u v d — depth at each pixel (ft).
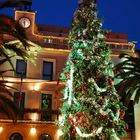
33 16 101.50
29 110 90.74
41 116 91.81
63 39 101.96
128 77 71.31
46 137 90.53
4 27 58.75
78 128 60.95
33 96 94.89
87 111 61.11
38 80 96.32
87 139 62.03
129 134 99.60
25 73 97.04
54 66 99.30
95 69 64.23
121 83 71.15
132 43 107.04
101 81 63.98
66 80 66.90
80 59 64.59
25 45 62.28
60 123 66.74
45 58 99.40
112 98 63.31
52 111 91.50
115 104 63.16
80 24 67.97
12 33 59.57
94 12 69.10
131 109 102.01
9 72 95.04
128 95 71.82
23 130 89.81
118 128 62.49
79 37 66.80
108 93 63.36
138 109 100.73
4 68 94.89
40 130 90.68
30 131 89.97
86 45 65.67
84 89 61.87
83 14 68.64
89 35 66.90
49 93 96.17
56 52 100.48
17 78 94.79
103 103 61.98
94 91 62.54
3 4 59.52
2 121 88.48
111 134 61.67
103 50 66.13
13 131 89.20
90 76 63.46
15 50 63.87
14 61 96.68
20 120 89.35
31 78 96.12
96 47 65.67
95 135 61.93
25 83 95.45
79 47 65.57
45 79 98.02
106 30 69.36
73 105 62.80
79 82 63.41
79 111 61.16
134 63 73.56
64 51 100.58
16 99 93.66
